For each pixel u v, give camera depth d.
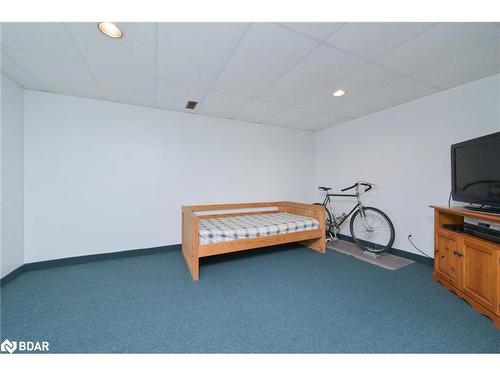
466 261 1.72
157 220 2.98
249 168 3.63
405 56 1.76
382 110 3.03
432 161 2.50
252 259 2.78
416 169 2.65
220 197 3.40
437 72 2.01
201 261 2.71
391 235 2.76
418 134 2.63
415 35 1.51
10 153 2.11
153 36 1.52
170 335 1.38
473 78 2.12
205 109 3.01
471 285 1.67
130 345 1.30
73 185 2.54
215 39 1.55
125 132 2.79
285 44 1.61
